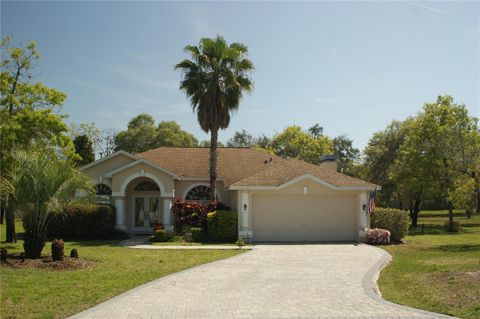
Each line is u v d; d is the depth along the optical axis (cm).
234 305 1029
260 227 2598
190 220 2752
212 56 2803
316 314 948
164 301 1064
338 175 2728
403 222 2678
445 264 1641
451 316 927
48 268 1496
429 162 3878
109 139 6956
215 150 2842
